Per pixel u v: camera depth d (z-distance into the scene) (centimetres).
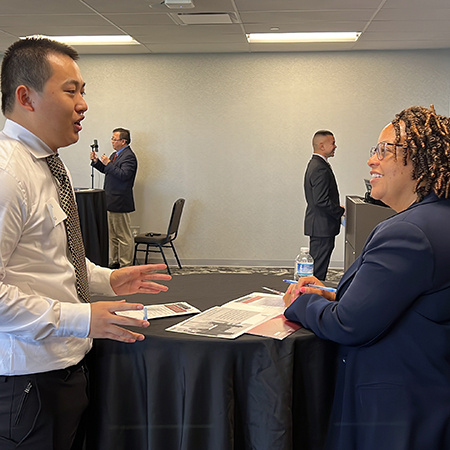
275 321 174
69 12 465
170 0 429
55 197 141
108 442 167
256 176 663
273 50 631
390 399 143
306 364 162
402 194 150
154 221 680
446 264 134
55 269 139
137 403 165
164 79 657
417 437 141
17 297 127
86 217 407
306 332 163
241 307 191
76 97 140
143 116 664
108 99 665
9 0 428
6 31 540
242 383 159
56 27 523
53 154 142
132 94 662
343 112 644
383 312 138
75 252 147
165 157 669
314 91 643
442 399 140
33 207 132
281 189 663
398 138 145
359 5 441
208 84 653
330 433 167
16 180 127
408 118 146
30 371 134
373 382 145
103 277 177
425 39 570
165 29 526
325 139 505
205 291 217
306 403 165
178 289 220
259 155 659
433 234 134
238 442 163
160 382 160
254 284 229
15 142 134
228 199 670
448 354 140
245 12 464
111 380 166
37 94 134
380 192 152
